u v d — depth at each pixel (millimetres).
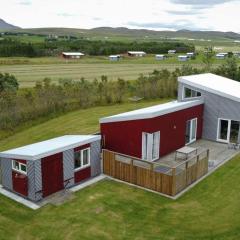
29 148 18641
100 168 20672
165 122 23234
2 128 30406
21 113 32688
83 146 19297
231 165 21859
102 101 41031
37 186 17109
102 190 18453
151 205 16891
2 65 82812
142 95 44531
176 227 14961
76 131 29922
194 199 17469
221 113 26750
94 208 16547
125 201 17266
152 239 14078
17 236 14359
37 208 16562
